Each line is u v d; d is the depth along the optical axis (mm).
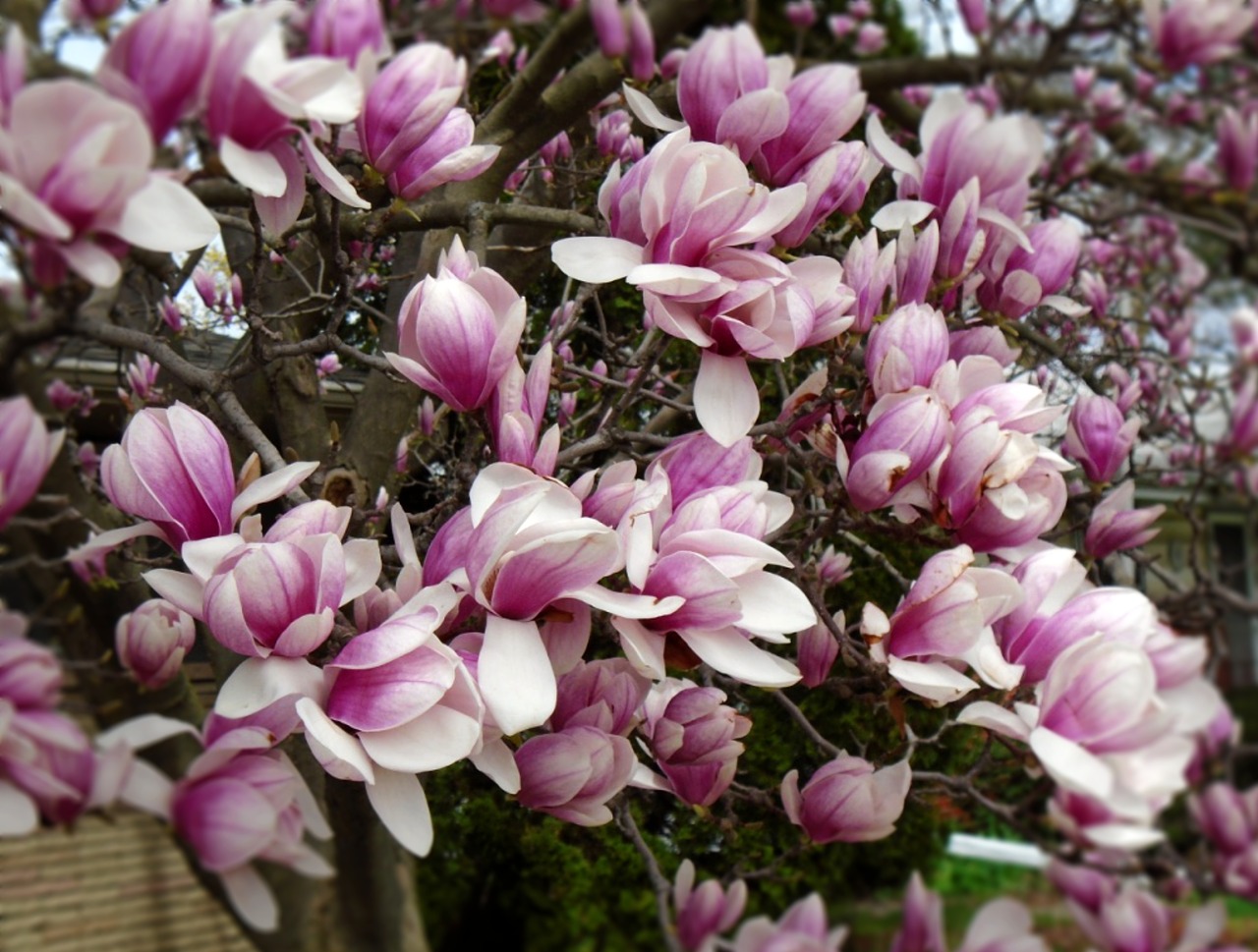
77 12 796
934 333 783
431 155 781
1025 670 744
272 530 677
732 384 723
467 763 1049
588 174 1239
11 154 569
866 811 792
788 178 815
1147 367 1515
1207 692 719
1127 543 939
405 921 960
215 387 802
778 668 686
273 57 638
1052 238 923
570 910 1102
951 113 906
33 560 775
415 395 1120
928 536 801
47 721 652
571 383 1016
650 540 668
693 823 1079
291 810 697
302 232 1021
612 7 976
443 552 715
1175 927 801
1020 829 840
